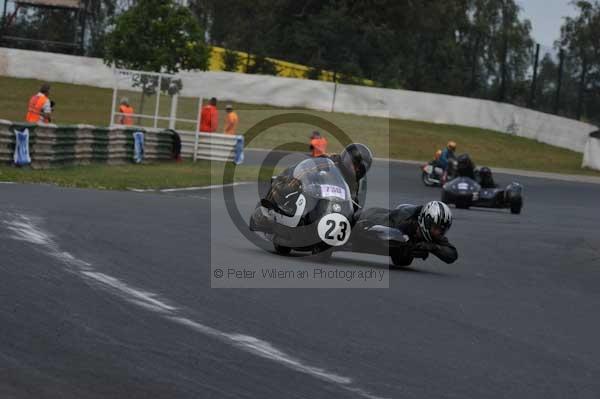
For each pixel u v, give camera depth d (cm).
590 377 1866
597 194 8969
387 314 2302
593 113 14962
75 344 1698
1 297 2002
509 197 6494
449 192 6606
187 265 2683
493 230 5069
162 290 2281
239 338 1878
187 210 4334
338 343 1933
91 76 14550
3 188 4456
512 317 2467
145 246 2967
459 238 4488
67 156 6519
